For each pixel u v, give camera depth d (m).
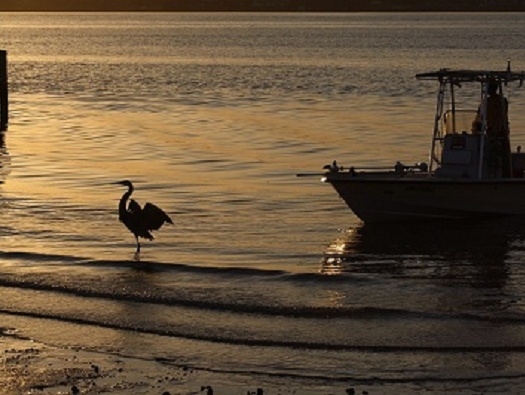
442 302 18.86
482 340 16.31
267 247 24.30
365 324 17.16
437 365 15.34
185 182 33.72
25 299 18.62
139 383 14.84
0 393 14.48
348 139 43.47
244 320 17.42
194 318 17.52
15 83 76.88
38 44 151.88
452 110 27.12
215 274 20.64
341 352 15.91
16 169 36.44
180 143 43.47
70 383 14.85
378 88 69.12
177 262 22.42
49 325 17.28
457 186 26.14
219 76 82.88
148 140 44.53
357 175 27.44
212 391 14.52
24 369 15.38
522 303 18.84
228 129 47.97
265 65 96.00
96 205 29.44
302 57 109.56
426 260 22.91
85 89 71.75
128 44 149.38
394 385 14.68
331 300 18.80
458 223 26.73
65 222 26.94
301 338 16.45
